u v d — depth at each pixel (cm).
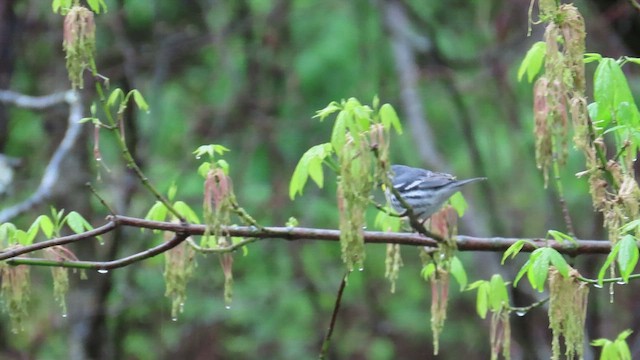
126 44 1438
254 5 1514
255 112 1560
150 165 1493
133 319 1549
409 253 1680
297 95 1549
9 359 1438
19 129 1441
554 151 476
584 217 1486
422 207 754
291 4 1530
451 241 543
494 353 577
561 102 471
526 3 1442
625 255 461
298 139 1544
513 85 1514
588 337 1270
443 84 1546
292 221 577
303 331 1591
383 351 1662
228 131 1558
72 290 1432
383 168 465
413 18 1546
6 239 581
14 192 1366
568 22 467
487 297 592
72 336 1418
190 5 1577
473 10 1541
